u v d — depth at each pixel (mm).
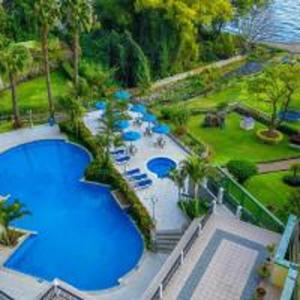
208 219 31641
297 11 111125
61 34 69250
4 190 40625
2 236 33312
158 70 72562
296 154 48781
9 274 30156
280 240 27938
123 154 44719
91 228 35688
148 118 49125
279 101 55188
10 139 48594
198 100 63750
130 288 29766
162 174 41938
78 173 43188
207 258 28078
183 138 48938
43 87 62281
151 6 68375
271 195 40438
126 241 34344
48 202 38844
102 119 45812
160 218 35688
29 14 49500
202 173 34031
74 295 26391
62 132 50031
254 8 87188
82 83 58750
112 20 72750
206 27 84500
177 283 26312
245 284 26219
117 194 39188
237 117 57000
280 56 84062
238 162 41031
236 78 73312
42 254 33000
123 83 68500
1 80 58469
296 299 21734
